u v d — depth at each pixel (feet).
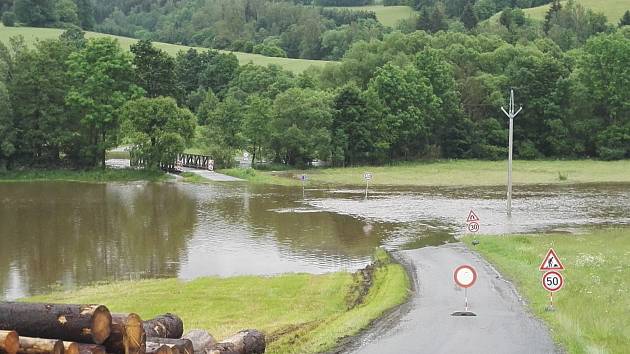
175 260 121.19
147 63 339.16
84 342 33.71
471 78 395.34
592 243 127.44
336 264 116.16
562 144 373.20
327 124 331.57
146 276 108.99
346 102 342.03
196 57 497.05
